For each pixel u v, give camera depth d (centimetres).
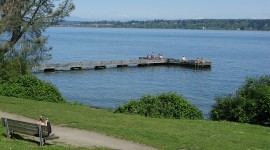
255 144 1627
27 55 3322
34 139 1573
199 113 2462
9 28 3244
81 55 11288
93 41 19488
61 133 1675
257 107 2312
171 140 1577
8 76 3139
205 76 7100
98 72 7412
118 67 8350
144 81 6400
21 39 3319
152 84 6081
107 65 8150
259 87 2406
